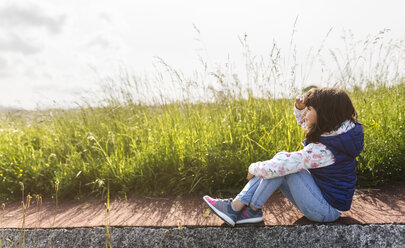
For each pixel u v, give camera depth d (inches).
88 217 100.0
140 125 163.0
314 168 76.4
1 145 165.3
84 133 174.9
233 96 156.8
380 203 93.6
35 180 133.0
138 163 126.5
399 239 76.3
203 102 165.5
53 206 116.6
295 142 120.8
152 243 85.4
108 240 87.6
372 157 112.5
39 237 92.0
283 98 153.2
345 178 75.3
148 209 102.4
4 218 106.3
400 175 113.2
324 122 72.0
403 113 130.3
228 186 115.6
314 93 74.7
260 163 77.0
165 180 121.0
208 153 118.3
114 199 117.0
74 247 88.7
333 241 77.7
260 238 80.7
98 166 133.0
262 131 131.0
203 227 84.1
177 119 156.9
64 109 205.3
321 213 76.7
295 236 79.4
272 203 97.4
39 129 198.1
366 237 77.0
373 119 130.0
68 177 128.8
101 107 198.1
